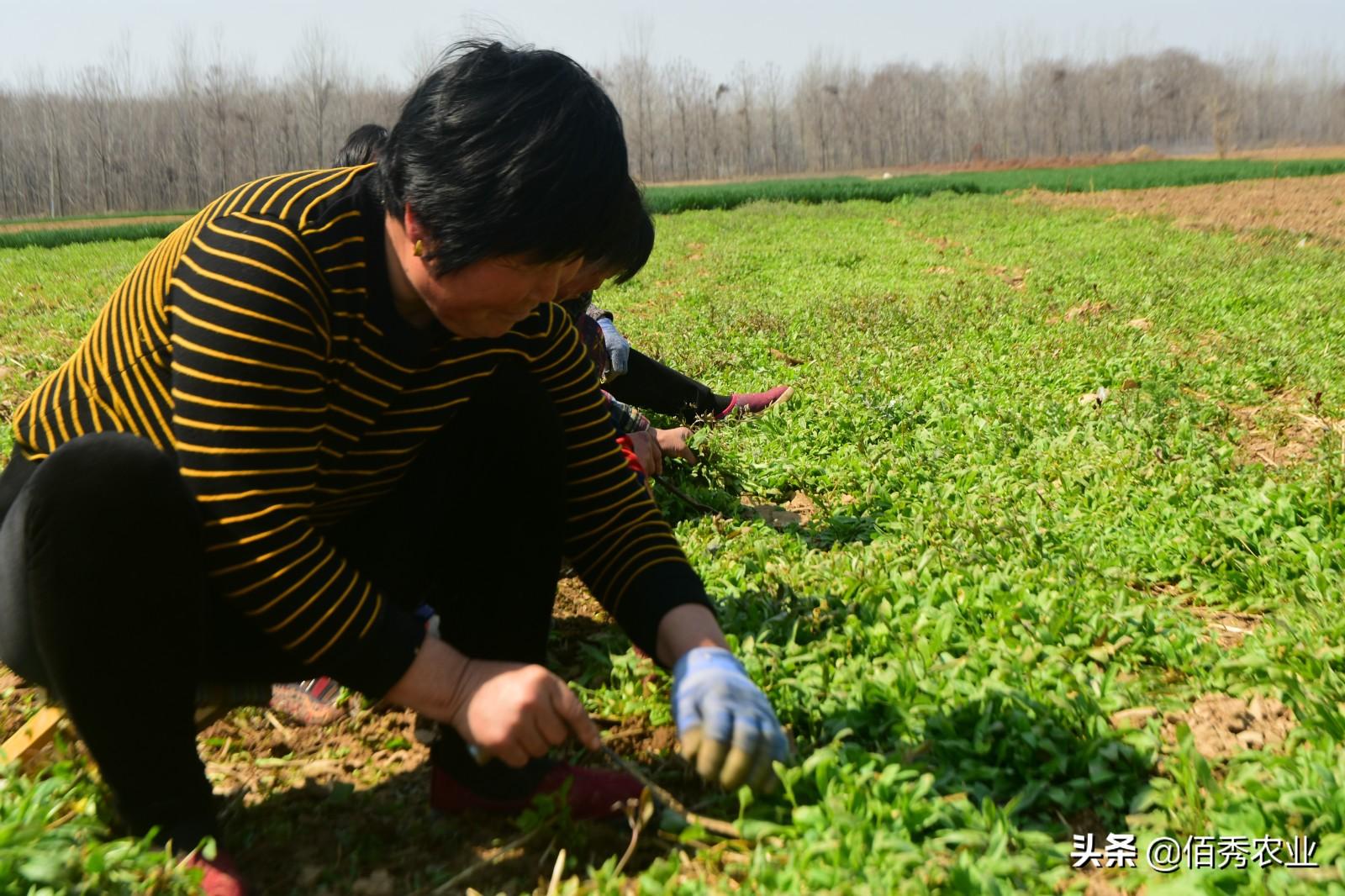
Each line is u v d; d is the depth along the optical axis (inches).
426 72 69.0
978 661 106.7
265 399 69.4
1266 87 4913.9
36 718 92.1
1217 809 87.3
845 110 4594.0
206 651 79.6
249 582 70.4
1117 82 4790.8
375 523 84.2
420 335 76.6
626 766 79.5
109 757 74.6
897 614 121.6
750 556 142.9
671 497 172.6
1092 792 91.8
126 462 67.4
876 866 77.0
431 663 72.5
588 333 182.4
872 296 381.4
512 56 67.0
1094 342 272.8
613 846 86.3
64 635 69.8
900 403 218.7
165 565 69.4
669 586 84.3
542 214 65.1
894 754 91.2
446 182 64.9
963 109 4667.8
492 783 87.1
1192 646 116.2
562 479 83.6
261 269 69.8
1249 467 172.2
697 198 1289.4
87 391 75.6
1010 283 430.6
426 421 79.9
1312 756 91.7
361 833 89.5
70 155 3526.1
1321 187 1119.6
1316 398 219.1
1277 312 323.3
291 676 82.3
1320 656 111.2
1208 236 600.1
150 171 3612.2
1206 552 142.9
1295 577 136.9
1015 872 78.2
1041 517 155.4
